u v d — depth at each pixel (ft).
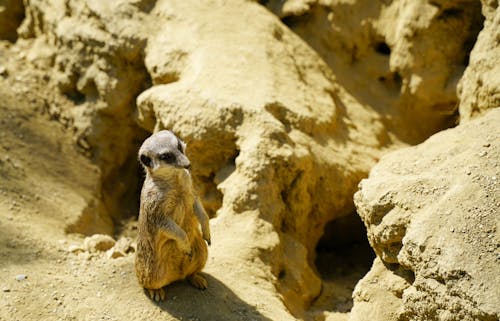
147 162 36.58
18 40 66.23
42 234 46.37
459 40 54.19
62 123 60.49
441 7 53.21
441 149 37.76
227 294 39.68
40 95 61.11
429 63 54.75
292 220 47.67
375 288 35.63
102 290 39.73
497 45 44.52
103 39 57.52
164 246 37.63
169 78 54.19
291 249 45.91
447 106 55.47
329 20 58.29
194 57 53.11
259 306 39.19
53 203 52.06
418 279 31.63
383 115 57.06
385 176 36.83
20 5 67.92
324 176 49.29
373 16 57.31
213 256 43.01
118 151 60.34
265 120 47.11
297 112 49.85
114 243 46.50
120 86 57.67
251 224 44.57
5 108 58.13
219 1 57.41
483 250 29.94
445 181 33.83
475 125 39.04
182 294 39.27
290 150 46.52
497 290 28.55
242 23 55.98
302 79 54.24
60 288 39.58
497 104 43.55
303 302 44.01
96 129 59.11
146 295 39.29
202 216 38.93
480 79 45.19
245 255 42.96
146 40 56.24
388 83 57.82
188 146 49.21
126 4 57.36
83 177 57.52
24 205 49.73
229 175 48.01
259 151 45.96
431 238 31.17
